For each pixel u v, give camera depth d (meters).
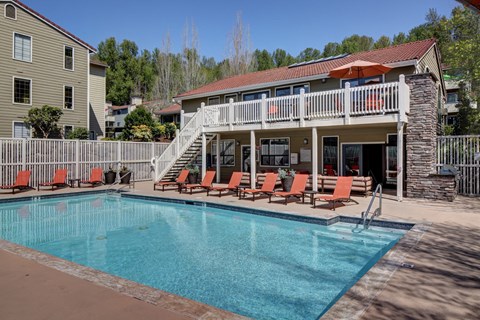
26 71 22.00
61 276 4.73
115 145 19.44
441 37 26.92
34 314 3.59
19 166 15.83
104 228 9.66
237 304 4.76
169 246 7.77
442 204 11.13
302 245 7.77
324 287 5.37
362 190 12.95
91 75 28.23
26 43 22.06
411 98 12.49
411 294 4.01
